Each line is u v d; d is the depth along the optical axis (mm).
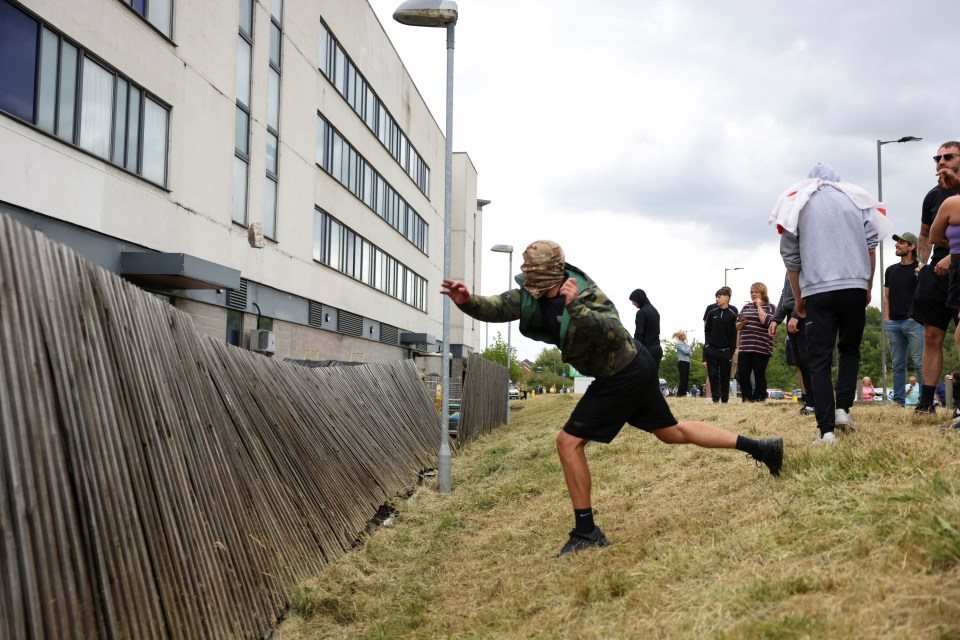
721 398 12023
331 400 7766
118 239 13344
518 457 11000
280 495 5574
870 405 8883
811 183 5617
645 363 4434
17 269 2947
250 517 4941
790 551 3584
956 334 5625
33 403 2939
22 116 11086
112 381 3592
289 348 21812
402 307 37125
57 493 2990
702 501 5156
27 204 11133
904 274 9039
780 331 75562
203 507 4297
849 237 5461
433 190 44625
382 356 33406
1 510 2682
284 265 21094
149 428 3879
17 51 10969
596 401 4512
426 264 42844
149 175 14266
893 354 9406
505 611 4020
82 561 3076
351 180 28000
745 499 4781
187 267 13469
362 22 28875
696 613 3129
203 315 16500
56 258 3254
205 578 4090
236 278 15055
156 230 14391
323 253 24844
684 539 4320
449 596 4891
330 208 25266
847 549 3371
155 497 3771
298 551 5582
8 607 2658
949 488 3645
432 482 10117
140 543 3521
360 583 5527
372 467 8359
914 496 3604
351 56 27531
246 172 18609
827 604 2855
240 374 5523
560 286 4328
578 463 4633
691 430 4730
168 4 14859
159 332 4273
